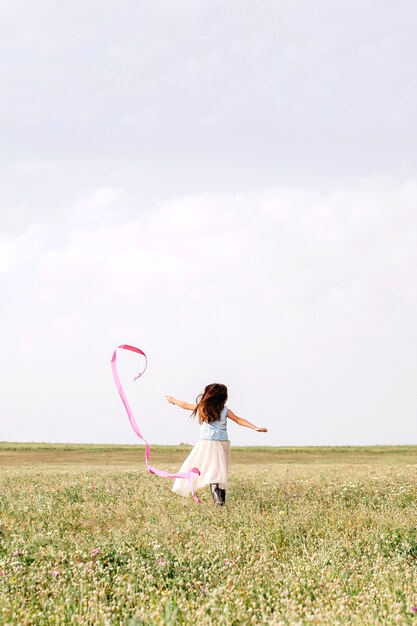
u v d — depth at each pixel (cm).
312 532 837
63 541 773
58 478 1636
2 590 559
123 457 3272
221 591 550
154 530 823
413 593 541
